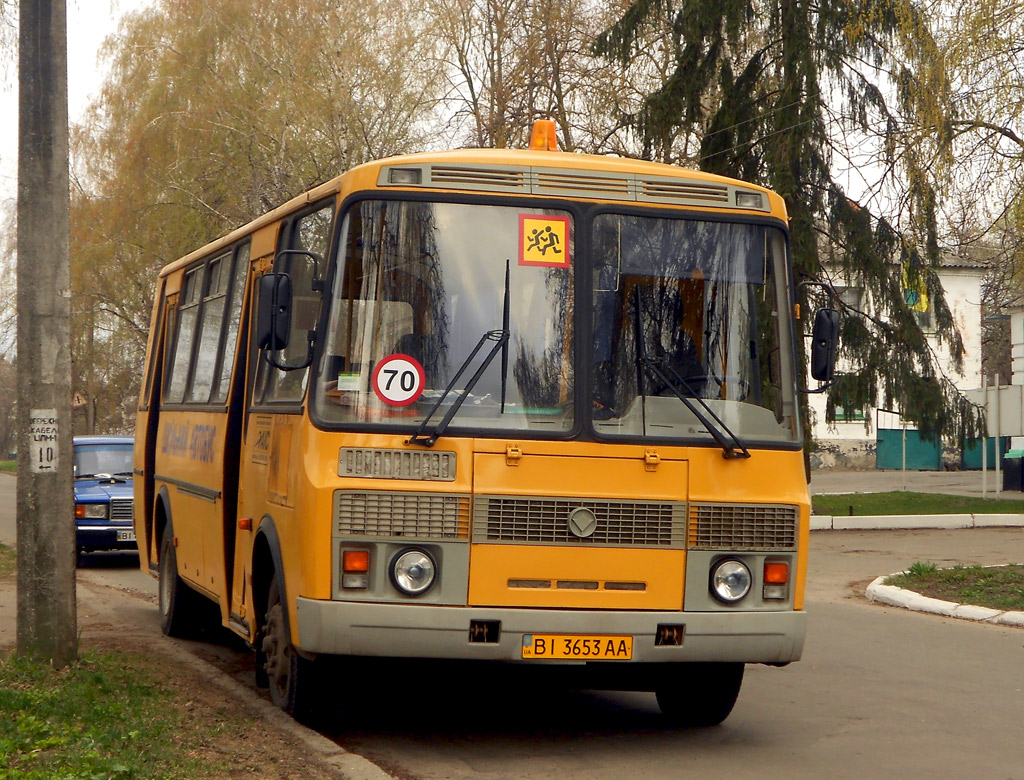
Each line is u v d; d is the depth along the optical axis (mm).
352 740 7434
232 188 33938
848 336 22422
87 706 7164
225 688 8406
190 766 6105
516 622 6691
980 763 7047
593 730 7848
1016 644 11375
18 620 8500
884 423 44844
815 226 22250
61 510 8500
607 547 6836
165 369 12602
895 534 22000
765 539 7078
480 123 29141
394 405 6816
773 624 7000
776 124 21750
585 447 6879
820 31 21516
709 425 6988
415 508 6695
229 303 9906
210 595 9719
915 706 8680
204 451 10117
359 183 7070
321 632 6590
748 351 7277
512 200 7113
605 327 7059
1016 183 15820
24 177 8516
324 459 6738
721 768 6844
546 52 28328
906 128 18047
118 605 13922
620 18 24422
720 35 22438
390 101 31234
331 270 7000
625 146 26234
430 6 31219
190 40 33500
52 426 8461
